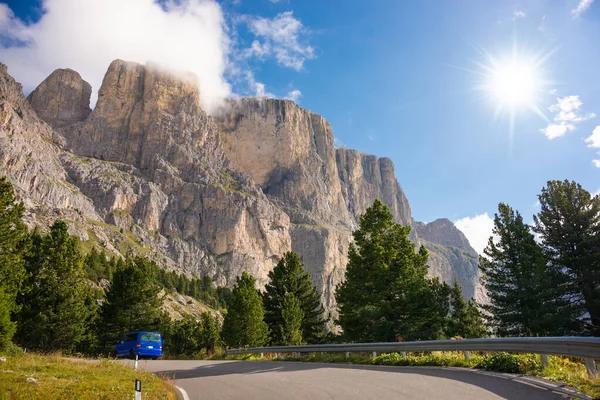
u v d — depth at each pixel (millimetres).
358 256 35344
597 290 30734
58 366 16484
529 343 12594
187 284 163250
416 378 12898
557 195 34531
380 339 32188
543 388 9961
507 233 34281
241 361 27391
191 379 16672
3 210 32562
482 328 53938
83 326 46906
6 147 192750
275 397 10969
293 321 47938
